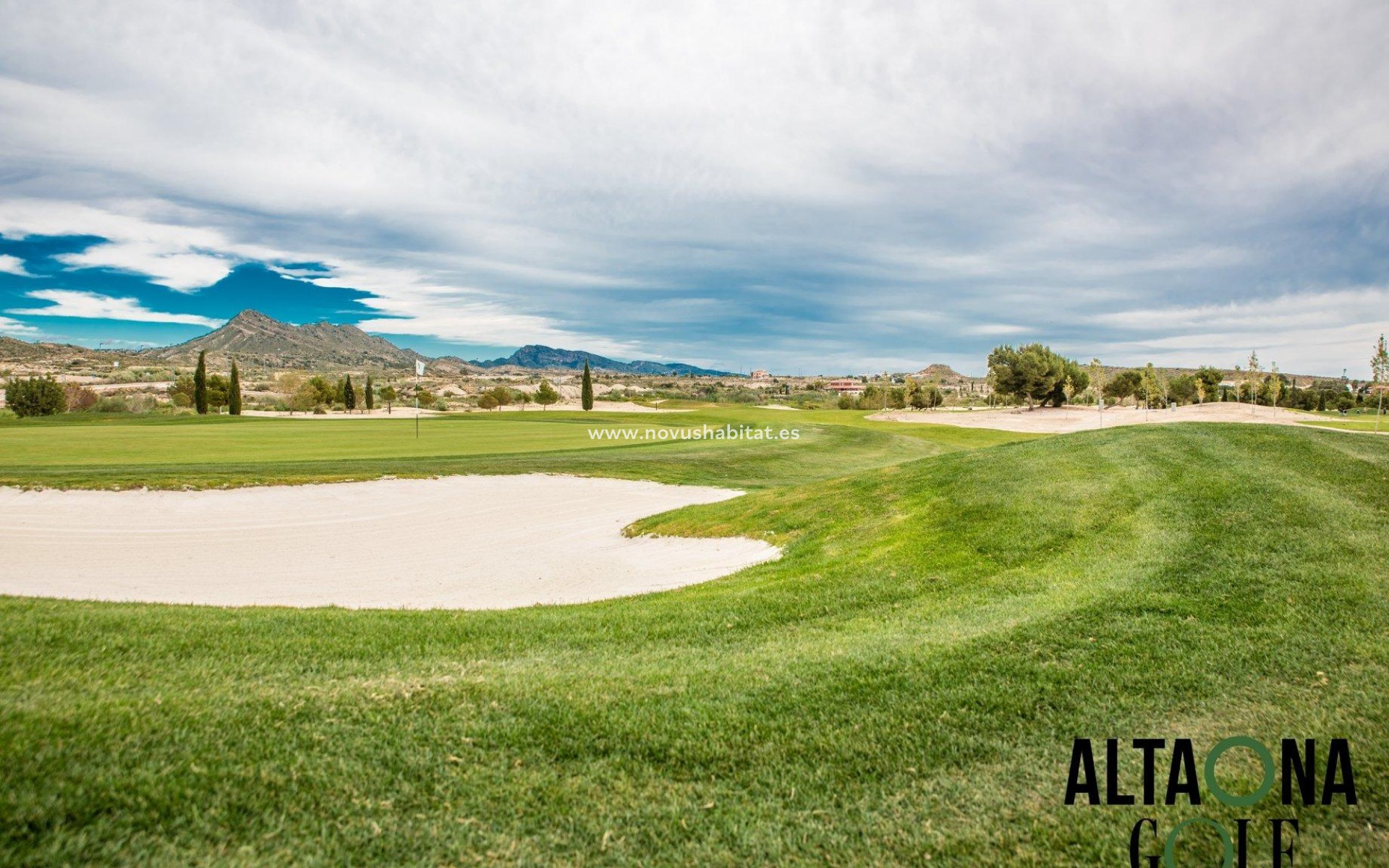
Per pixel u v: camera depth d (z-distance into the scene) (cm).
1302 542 924
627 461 2888
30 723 445
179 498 1936
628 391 15262
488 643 712
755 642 723
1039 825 411
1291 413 6875
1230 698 557
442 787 431
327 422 5422
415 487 2264
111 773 405
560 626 786
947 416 7875
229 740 456
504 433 4394
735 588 1027
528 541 1677
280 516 1870
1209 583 816
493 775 448
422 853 374
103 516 1747
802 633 751
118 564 1372
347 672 601
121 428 4278
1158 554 934
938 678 598
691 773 461
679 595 1008
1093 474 1373
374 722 500
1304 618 707
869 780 456
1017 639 680
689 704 552
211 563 1418
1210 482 1219
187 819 379
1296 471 1251
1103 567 912
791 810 424
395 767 447
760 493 2005
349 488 2189
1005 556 1018
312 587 1243
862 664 631
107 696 505
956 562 1016
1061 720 530
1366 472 1218
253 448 3081
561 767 461
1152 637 676
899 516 1340
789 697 567
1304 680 583
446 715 518
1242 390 8519
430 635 730
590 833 399
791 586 967
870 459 3700
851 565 1071
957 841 398
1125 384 10631
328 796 412
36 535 1561
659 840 395
